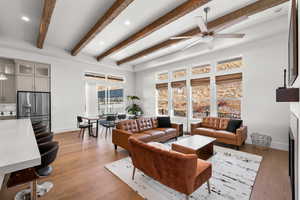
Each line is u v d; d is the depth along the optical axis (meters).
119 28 3.79
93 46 5.08
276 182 2.20
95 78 6.68
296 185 1.29
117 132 3.55
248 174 2.44
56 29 3.85
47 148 1.70
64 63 5.66
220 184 2.16
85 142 4.34
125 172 2.53
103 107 6.97
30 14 3.18
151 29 3.49
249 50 4.08
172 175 1.68
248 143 4.07
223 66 4.76
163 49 5.31
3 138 1.55
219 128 4.32
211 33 2.85
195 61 5.38
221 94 4.85
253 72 4.01
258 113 3.94
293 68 1.29
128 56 6.25
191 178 1.59
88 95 6.46
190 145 2.83
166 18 3.11
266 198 1.86
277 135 3.65
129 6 2.90
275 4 2.54
